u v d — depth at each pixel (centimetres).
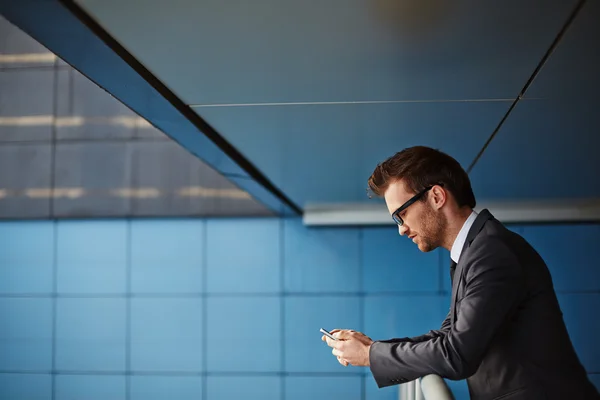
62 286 491
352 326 480
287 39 134
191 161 487
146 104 174
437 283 478
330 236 485
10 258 495
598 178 331
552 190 376
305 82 165
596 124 213
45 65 496
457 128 220
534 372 139
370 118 204
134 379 485
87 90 495
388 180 158
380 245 482
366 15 122
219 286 486
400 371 146
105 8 116
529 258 144
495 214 466
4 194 493
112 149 491
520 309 142
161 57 143
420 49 142
